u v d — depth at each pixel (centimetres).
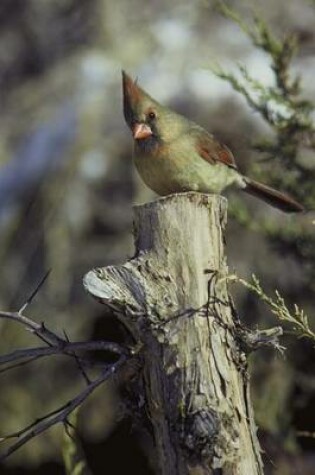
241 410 588
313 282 1023
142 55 1534
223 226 616
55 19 1712
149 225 604
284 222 1116
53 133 1491
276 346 600
